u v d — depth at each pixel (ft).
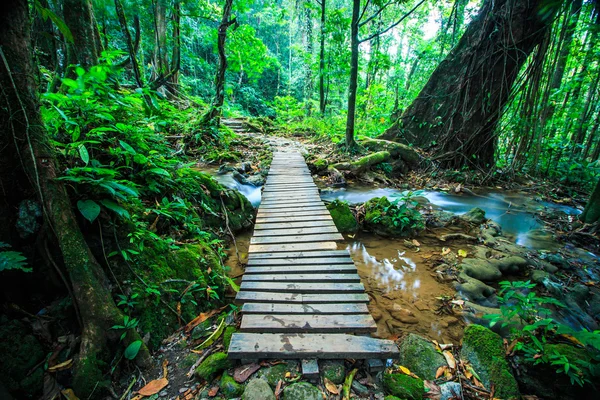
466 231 14.92
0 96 5.82
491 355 6.67
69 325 6.57
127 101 10.06
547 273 10.98
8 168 6.35
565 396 6.16
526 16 21.49
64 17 12.11
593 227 14.38
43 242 6.47
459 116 25.20
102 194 7.38
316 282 8.66
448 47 36.35
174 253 8.99
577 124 24.77
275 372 6.08
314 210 14.14
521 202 19.69
